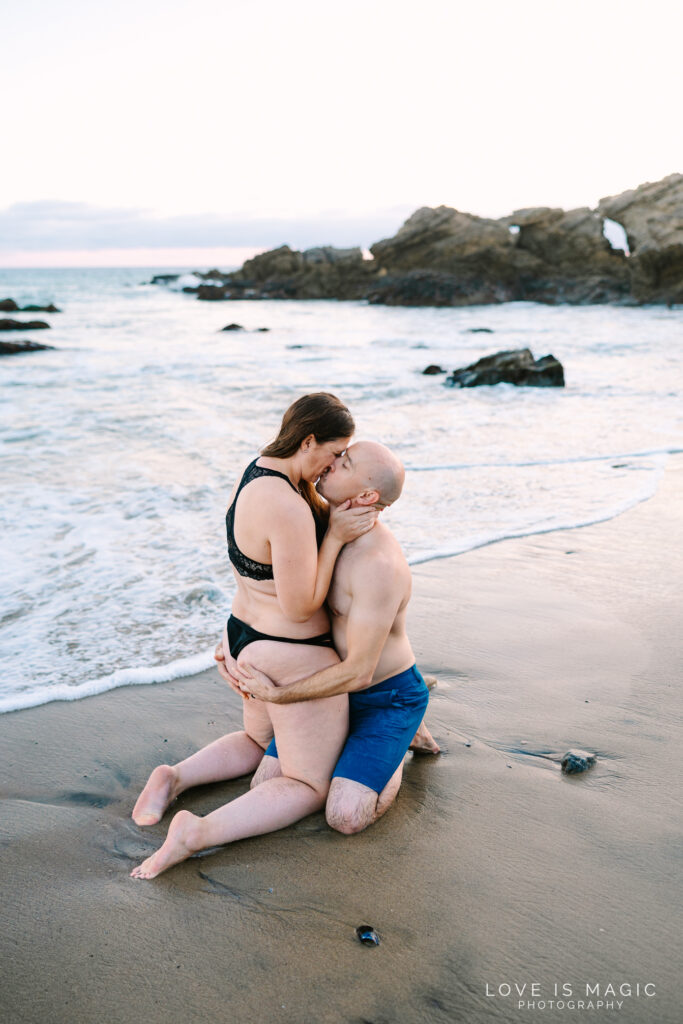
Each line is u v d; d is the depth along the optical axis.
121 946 2.19
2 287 76.31
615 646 4.03
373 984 2.05
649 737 3.22
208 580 5.00
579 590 4.78
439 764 3.09
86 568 5.18
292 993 2.03
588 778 2.97
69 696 3.64
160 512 6.36
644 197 41.97
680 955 2.14
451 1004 1.99
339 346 21.42
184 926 2.26
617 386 13.16
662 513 6.27
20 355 19.20
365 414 10.88
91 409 11.22
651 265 37.53
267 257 54.97
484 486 7.15
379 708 2.80
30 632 4.29
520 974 2.08
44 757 3.17
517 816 2.75
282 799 2.69
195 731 3.38
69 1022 1.94
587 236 42.44
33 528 5.94
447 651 4.02
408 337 23.92
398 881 2.44
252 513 2.49
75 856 2.59
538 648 4.04
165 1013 1.97
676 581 4.88
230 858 2.56
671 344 19.95
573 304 39.34
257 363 17.38
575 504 6.55
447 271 44.50
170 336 25.08
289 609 2.57
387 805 2.76
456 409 11.30
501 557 5.37
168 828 2.75
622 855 2.54
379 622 2.57
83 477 7.42
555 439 9.13
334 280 49.78
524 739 3.24
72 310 40.69
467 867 2.49
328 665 2.70
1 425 9.95
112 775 3.06
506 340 22.23
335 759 2.76
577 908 2.31
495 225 44.47
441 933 2.22
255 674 2.68
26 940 2.21
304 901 2.36
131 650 4.10
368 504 2.57
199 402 11.92
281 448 2.52
